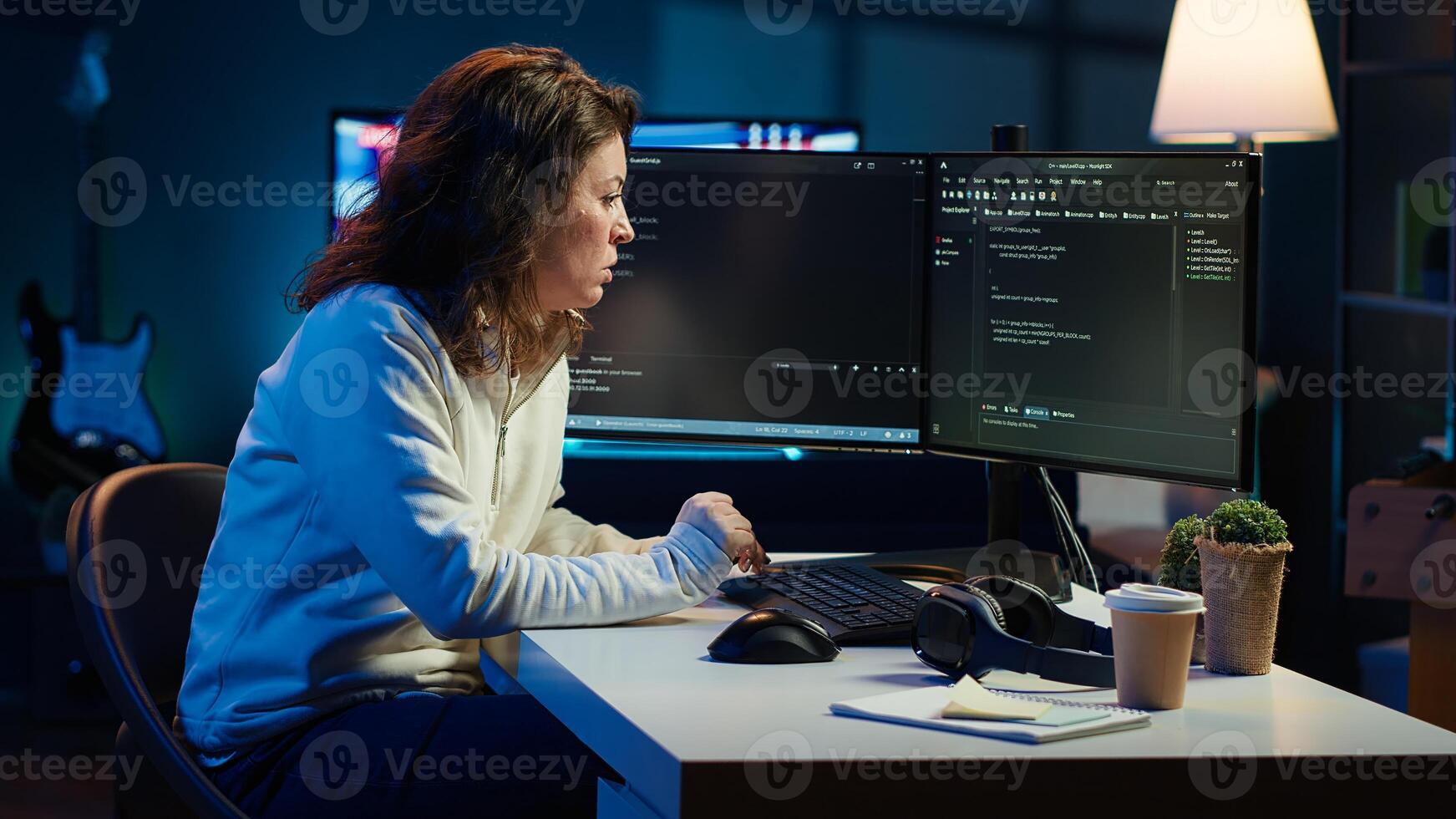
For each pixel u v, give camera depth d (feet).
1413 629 8.89
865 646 4.45
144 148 16.40
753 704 3.62
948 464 14.78
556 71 4.78
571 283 4.82
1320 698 3.79
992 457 5.50
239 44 16.52
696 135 16.21
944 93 17.46
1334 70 15.76
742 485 14.58
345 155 16.10
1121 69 17.52
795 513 14.67
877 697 3.61
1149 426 4.98
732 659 4.11
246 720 4.58
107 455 14.28
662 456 14.52
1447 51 13.53
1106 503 16.67
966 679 3.65
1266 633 4.07
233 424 16.80
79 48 15.96
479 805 4.42
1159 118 10.44
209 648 4.70
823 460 14.66
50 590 12.42
